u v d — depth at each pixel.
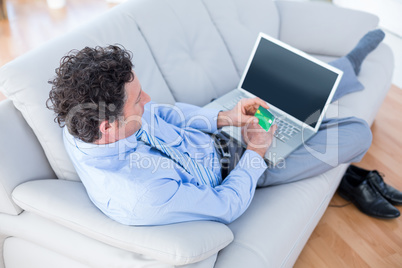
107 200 1.00
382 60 1.97
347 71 1.76
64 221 1.03
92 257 1.04
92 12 3.21
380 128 2.19
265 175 1.35
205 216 1.06
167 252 0.91
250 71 1.58
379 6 2.83
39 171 1.19
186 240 0.94
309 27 2.00
